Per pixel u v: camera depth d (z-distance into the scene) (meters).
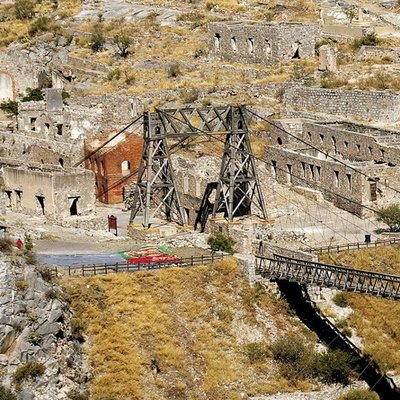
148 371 149.38
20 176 176.75
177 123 194.62
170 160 175.75
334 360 154.38
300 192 188.50
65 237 168.50
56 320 147.50
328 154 196.25
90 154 194.50
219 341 154.25
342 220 179.62
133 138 191.38
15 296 146.25
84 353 149.12
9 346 145.00
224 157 175.50
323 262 164.38
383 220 178.38
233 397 150.00
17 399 142.12
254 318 157.38
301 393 151.88
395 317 161.50
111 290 154.00
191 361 151.75
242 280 160.00
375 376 155.50
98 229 173.88
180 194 180.88
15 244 158.12
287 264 158.50
